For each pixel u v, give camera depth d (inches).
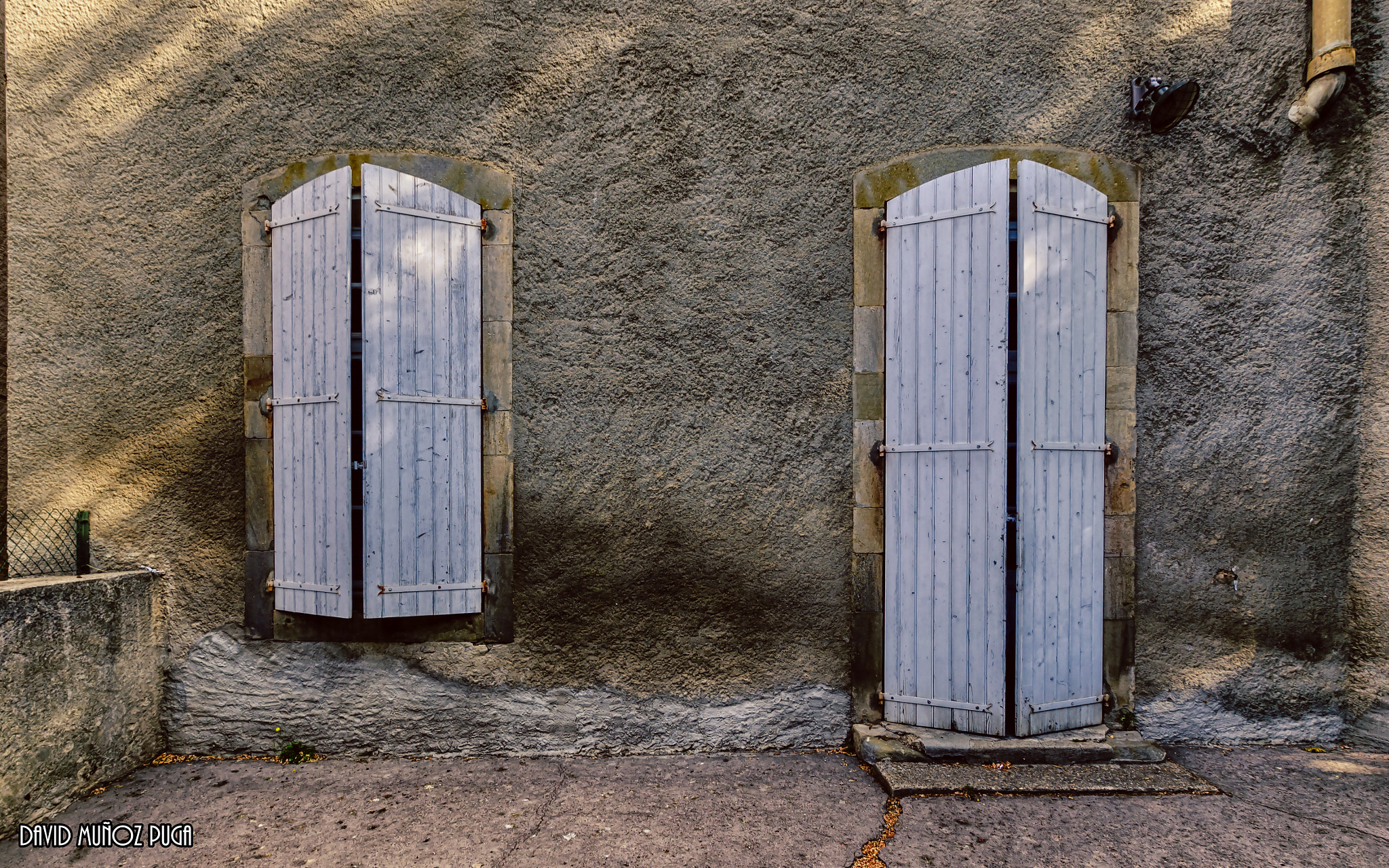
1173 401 118.0
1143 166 118.3
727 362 118.9
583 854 88.7
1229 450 117.8
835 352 118.9
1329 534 118.0
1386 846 89.4
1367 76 116.0
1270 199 117.8
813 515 118.5
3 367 120.1
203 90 118.0
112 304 118.3
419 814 98.4
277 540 116.3
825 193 119.0
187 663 117.5
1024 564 110.7
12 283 118.0
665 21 119.0
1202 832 92.6
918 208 115.8
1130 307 117.2
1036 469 111.5
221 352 118.2
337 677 116.7
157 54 118.0
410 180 113.4
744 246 119.0
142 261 118.0
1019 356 110.7
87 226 118.0
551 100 118.6
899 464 116.9
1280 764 110.9
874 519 117.9
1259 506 118.2
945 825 94.7
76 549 115.0
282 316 115.7
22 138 118.3
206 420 118.3
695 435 118.7
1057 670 113.4
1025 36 118.1
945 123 118.3
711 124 118.9
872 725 117.6
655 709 118.3
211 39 117.8
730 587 118.8
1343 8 112.3
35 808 95.1
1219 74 118.0
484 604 117.6
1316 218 117.5
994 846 90.0
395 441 112.0
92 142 118.3
